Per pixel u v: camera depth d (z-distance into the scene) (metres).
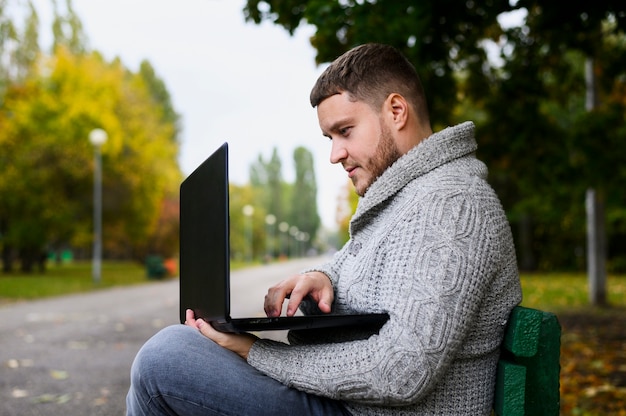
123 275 27.03
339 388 1.31
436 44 5.00
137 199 28.78
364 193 1.58
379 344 1.29
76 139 25.12
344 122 1.53
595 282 11.31
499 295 1.40
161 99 56.12
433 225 1.33
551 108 13.39
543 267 28.98
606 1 4.13
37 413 4.07
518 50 7.01
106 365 5.79
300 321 1.31
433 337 1.25
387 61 1.53
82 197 26.59
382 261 1.41
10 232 24.95
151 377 1.37
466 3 4.52
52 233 26.25
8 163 24.58
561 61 7.88
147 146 29.81
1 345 7.04
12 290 15.93
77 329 8.57
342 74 1.53
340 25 4.52
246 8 5.46
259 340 1.45
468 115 12.94
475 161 1.52
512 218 22.97
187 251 1.65
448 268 1.28
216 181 1.34
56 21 29.94
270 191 98.44
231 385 1.37
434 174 1.44
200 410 1.36
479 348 1.38
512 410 1.37
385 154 1.51
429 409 1.36
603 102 10.02
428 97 5.98
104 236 31.34
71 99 25.86
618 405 3.93
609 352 6.13
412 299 1.28
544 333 1.44
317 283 1.63
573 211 18.92
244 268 41.38
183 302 1.70
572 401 4.09
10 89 26.08
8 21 26.06
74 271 30.03
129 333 8.16
